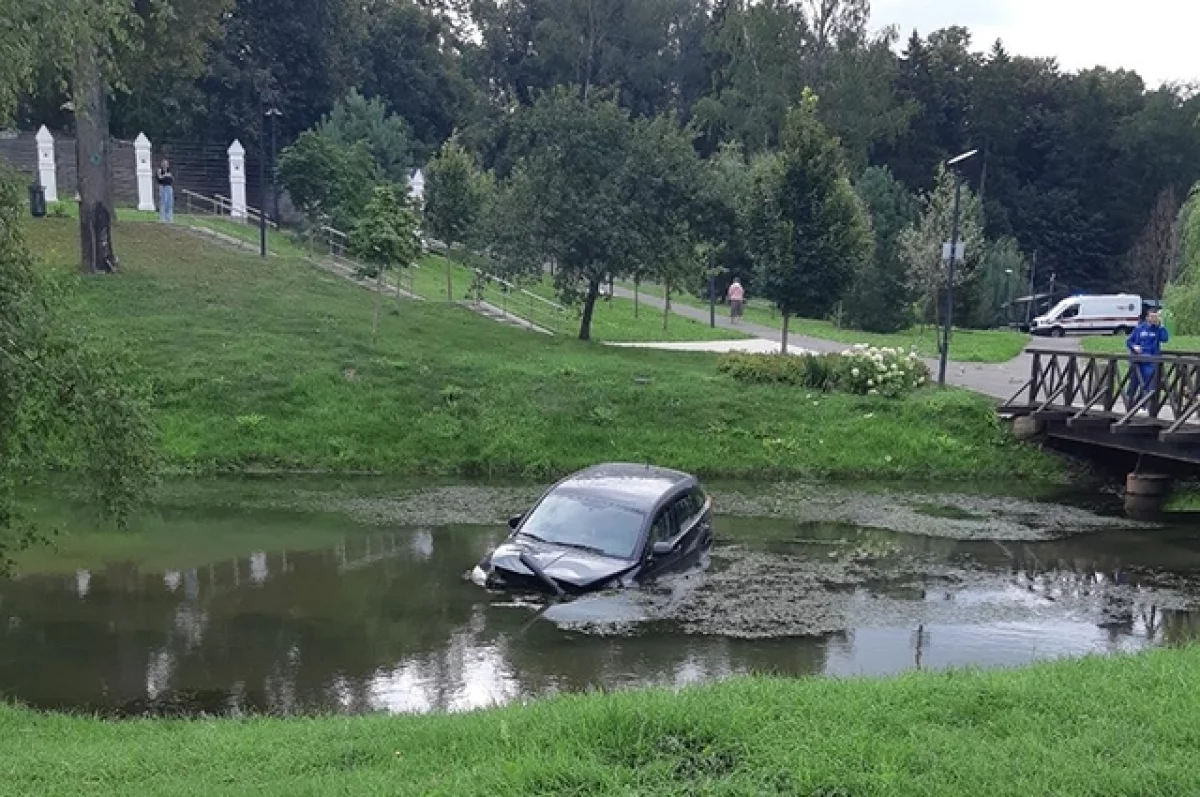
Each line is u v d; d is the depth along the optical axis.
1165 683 6.87
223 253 31.75
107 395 9.33
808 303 26.47
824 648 10.08
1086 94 92.44
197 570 12.47
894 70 77.56
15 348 8.52
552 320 32.72
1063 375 20.39
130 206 44.50
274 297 26.91
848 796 5.06
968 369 30.61
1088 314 56.75
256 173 54.81
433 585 11.80
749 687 6.84
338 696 8.61
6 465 9.38
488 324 28.70
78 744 6.61
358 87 64.56
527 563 11.13
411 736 6.15
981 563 13.85
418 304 29.98
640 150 26.53
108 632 10.20
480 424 20.50
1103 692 6.65
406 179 51.03
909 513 17.06
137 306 24.33
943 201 41.31
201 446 18.86
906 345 36.25
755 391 22.89
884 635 10.59
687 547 12.43
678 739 5.64
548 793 5.04
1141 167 89.19
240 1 57.09
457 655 9.54
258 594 11.48
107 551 13.22
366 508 16.09
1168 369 18.83
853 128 71.69
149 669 9.23
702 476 19.73
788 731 5.77
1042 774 5.26
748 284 48.81
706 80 89.94
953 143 93.75
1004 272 70.44
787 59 72.50
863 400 22.58
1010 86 92.19
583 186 26.59
